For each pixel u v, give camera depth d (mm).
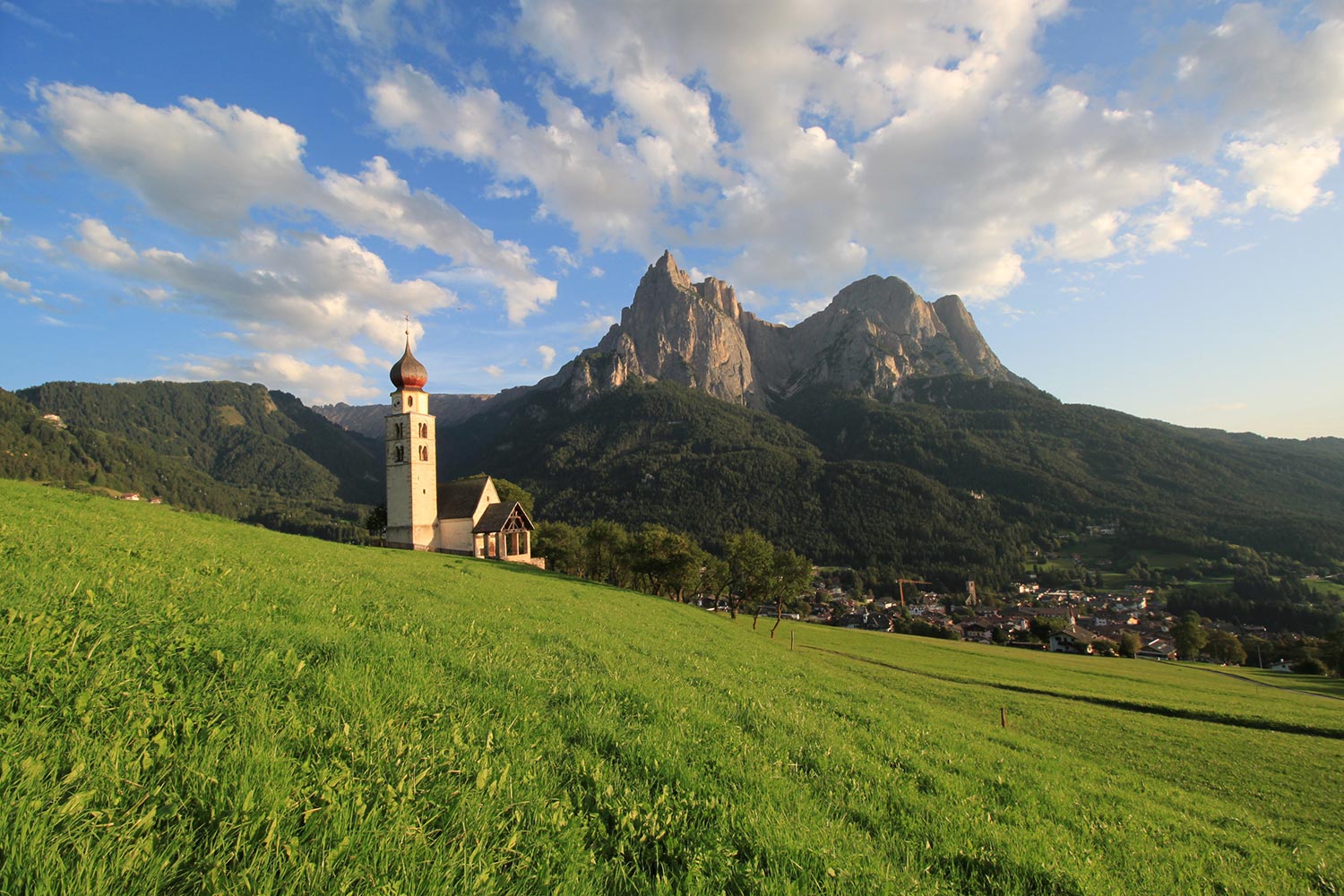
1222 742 27562
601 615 25469
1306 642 101250
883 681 35312
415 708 6234
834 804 6742
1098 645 107500
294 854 3523
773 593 68562
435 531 68938
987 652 72625
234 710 5188
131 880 3129
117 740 4219
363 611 11891
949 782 8766
